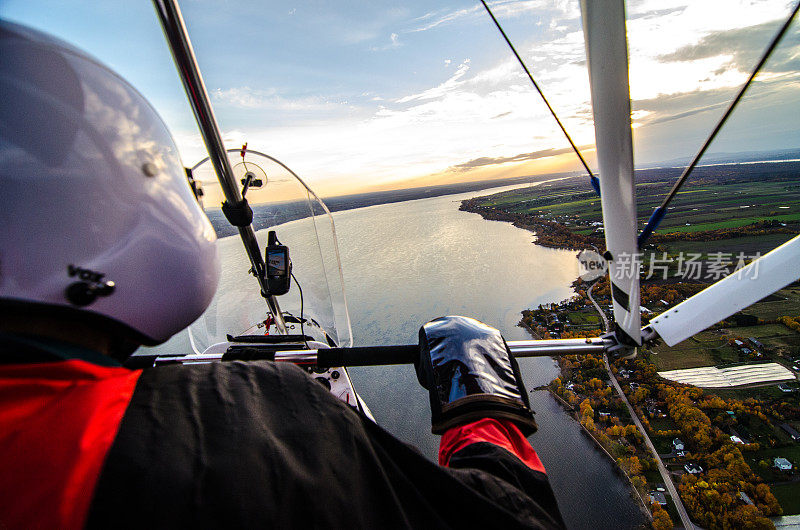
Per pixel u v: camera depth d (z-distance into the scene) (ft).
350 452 0.70
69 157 0.71
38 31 0.80
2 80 0.70
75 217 0.68
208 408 0.67
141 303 0.76
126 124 0.85
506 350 1.40
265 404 0.71
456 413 1.14
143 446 0.56
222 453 0.60
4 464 0.47
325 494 0.62
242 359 2.15
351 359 2.11
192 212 0.97
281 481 0.60
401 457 0.76
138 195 0.81
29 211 0.64
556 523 0.85
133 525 0.50
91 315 0.67
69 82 0.77
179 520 0.51
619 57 1.79
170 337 0.91
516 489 0.84
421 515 0.70
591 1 1.85
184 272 0.87
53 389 0.56
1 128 0.66
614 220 2.19
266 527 0.55
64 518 0.47
